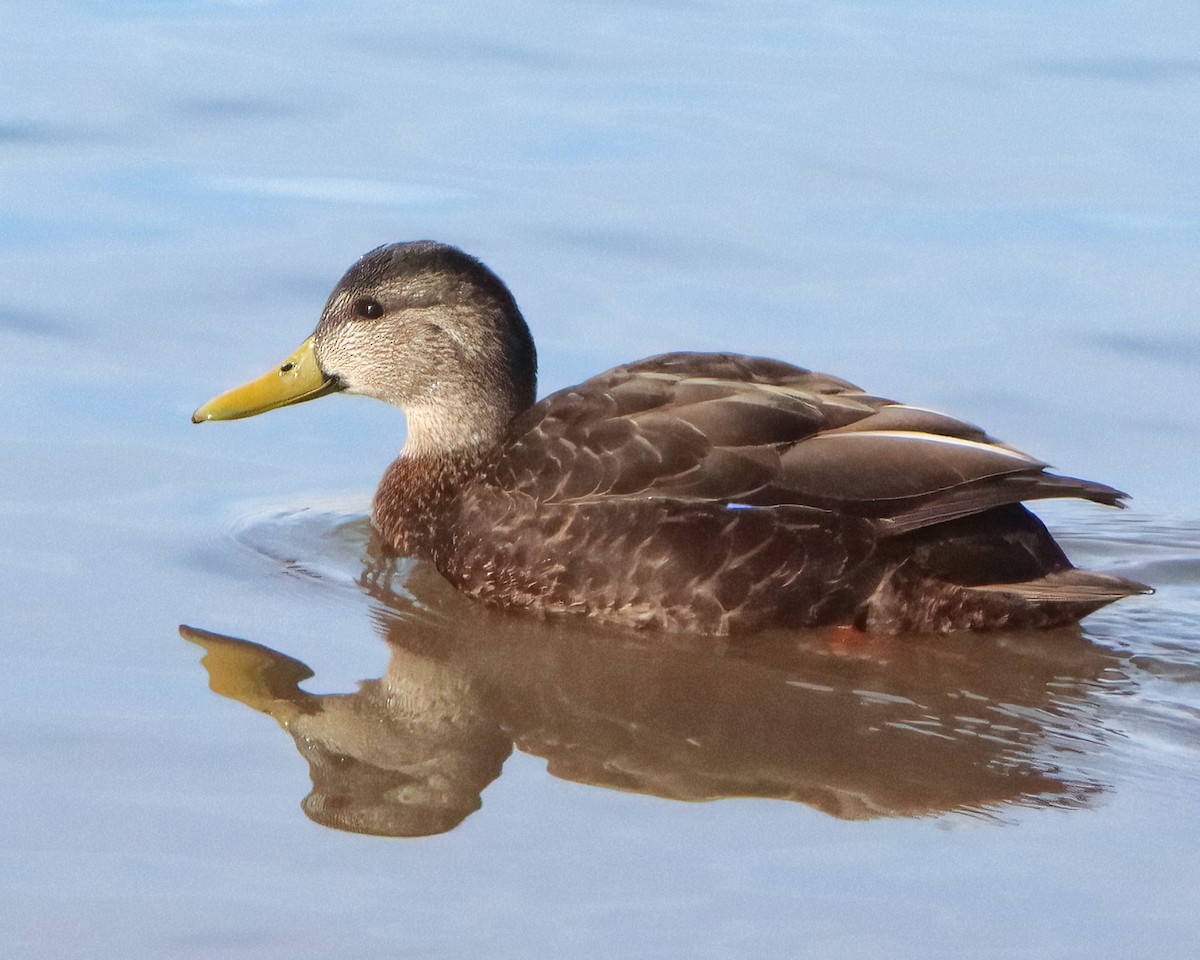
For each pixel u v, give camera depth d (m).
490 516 12.84
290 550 13.48
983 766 10.45
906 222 19.11
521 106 21.77
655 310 17.28
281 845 9.34
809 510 12.07
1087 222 19.08
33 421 15.14
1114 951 8.45
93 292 17.34
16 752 10.16
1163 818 9.78
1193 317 17.20
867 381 16.06
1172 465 15.01
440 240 18.47
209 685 11.17
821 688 11.54
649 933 8.56
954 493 11.92
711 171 20.17
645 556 12.22
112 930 8.54
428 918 8.68
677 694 11.45
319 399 16.44
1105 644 12.22
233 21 24.50
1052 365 16.42
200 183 19.70
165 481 14.38
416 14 24.78
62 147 20.39
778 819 9.74
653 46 23.75
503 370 14.07
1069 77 22.77
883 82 22.56
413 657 11.89
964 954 8.42
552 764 10.44
